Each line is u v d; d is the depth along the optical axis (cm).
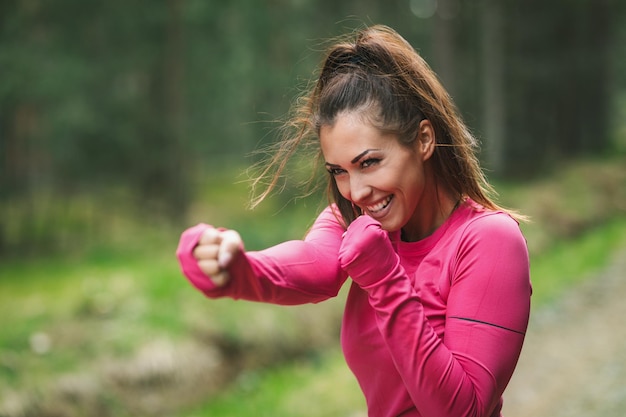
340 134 142
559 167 1975
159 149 1324
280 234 1070
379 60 147
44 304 714
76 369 568
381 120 141
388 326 132
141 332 626
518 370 664
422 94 145
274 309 732
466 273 143
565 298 897
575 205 1523
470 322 139
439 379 130
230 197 1702
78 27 1158
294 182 183
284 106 1557
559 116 2245
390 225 146
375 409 159
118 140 1220
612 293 896
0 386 522
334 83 146
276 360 686
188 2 1400
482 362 136
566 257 1150
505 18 2033
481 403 134
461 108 2095
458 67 2094
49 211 1254
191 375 612
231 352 668
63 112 1099
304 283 146
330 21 1908
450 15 1772
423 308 146
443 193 154
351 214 162
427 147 147
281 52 1677
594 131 2261
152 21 1277
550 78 2058
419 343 130
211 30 1534
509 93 2077
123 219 1309
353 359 159
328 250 154
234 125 2128
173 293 723
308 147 168
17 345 585
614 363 639
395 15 2198
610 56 2300
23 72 998
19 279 848
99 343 605
